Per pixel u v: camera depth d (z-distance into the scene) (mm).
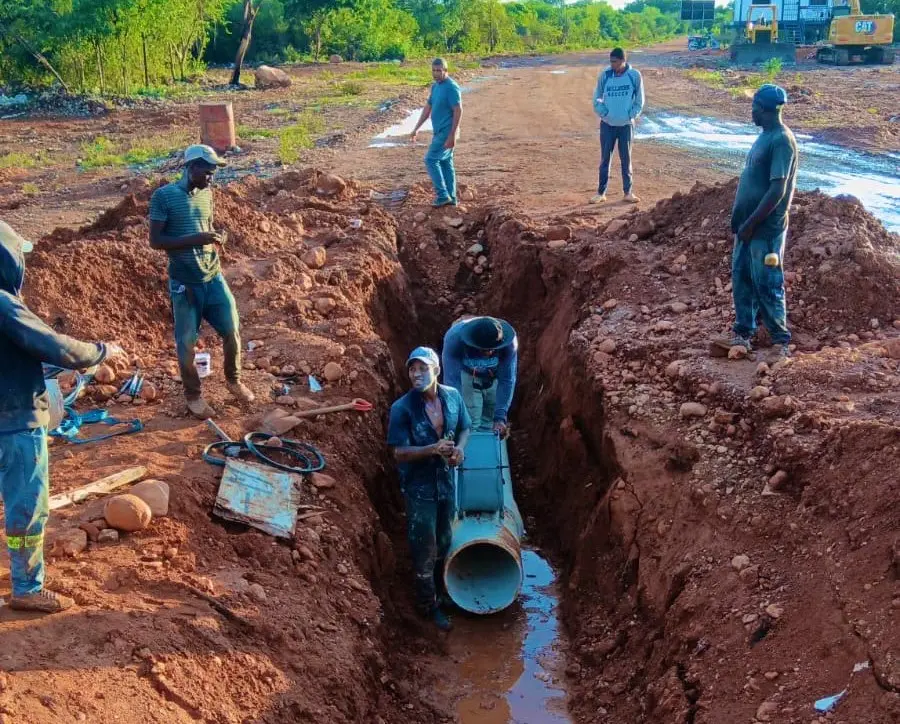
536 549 8461
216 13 45125
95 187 18141
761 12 47000
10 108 33000
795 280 8867
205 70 48031
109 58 38031
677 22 139375
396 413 6648
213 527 5984
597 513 7422
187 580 5387
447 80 12688
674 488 6812
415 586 7242
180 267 6871
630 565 6801
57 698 4191
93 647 4605
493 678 6742
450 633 7230
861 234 9188
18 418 4539
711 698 5188
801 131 21938
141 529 5633
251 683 4906
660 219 11062
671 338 8484
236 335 7320
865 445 5773
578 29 94625
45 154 23547
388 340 10602
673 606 5965
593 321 9375
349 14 58062
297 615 5598
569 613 7344
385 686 6008
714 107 27297
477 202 13859
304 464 6957
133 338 8656
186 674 4699
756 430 6844
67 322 8430
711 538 6176
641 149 19438
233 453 6762
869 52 44188
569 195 14359
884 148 19312
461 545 7023
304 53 58875
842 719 4520
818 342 8203
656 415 7516
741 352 7883
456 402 6867
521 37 86812
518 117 25844
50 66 37281
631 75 12922
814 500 5875
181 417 7297
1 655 4355
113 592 5086
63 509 5723
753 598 5559
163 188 6730
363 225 12031
